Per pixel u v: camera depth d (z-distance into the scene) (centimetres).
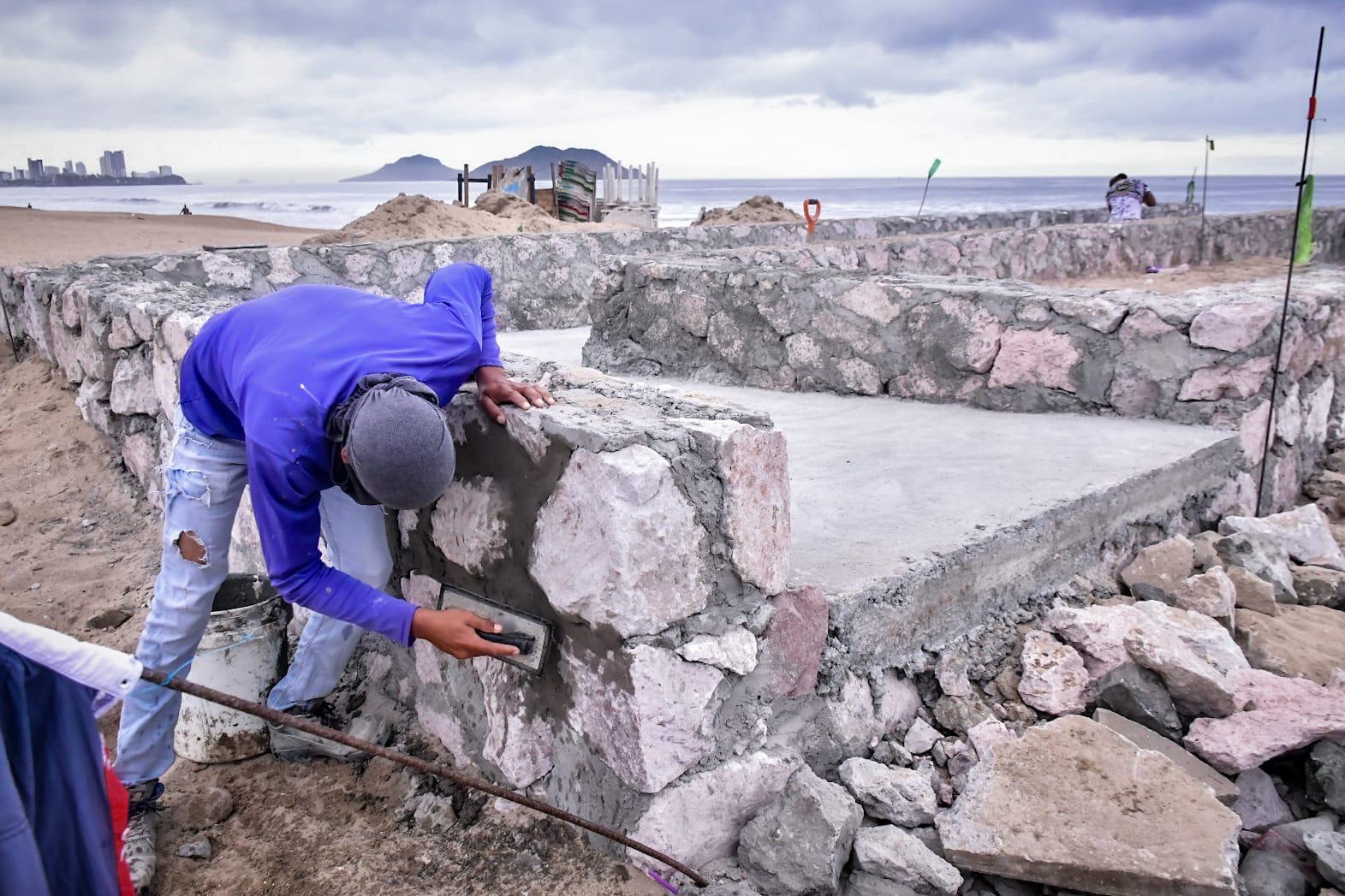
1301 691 258
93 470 501
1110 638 267
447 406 229
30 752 151
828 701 239
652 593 194
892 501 311
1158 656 254
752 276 517
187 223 2950
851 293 480
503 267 846
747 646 213
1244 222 1217
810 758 236
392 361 188
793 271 511
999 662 276
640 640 195
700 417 215
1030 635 281
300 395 176
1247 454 399
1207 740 246
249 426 177
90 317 506
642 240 973
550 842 221
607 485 189
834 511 303
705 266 547
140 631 345
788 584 232
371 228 1260
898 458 364
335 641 244
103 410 516
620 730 203
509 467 214
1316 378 459
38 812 155
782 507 215
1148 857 201
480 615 228
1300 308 416
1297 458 452
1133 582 317
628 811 210
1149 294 435
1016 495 313
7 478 496
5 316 731
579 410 211
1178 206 1648
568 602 205
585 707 210
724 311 533
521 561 216
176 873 215
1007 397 442
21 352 711
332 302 202
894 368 473
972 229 1401
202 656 247
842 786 232
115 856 167
